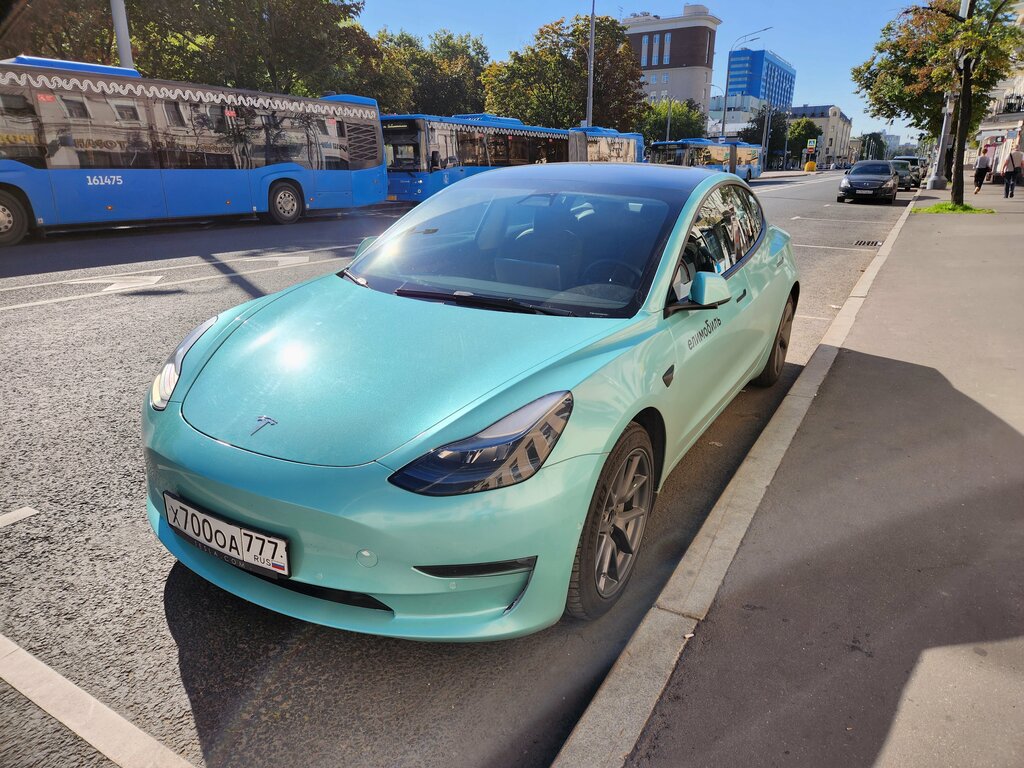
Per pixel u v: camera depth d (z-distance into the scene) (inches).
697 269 126.3
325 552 78.0
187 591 101.1
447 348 95.7
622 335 100.8
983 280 346.0
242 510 80.8
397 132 813.2
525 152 988.6
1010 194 928.9
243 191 599.2
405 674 87.5
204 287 311.9
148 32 922.1
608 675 84.5
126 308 268.8
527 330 99.9
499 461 78.2
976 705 81.6
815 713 80.0
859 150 7145.7
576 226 126.0
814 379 194.7
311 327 105.2
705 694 82.4
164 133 538.9
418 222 141.3
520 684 86.7
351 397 87.3
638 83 1573.6
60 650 88.5
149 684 83.8
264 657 89.3
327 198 676.1
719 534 116.7
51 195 479.5
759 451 148.7
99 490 129.1
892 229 598.2
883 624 95.6
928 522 122.1
